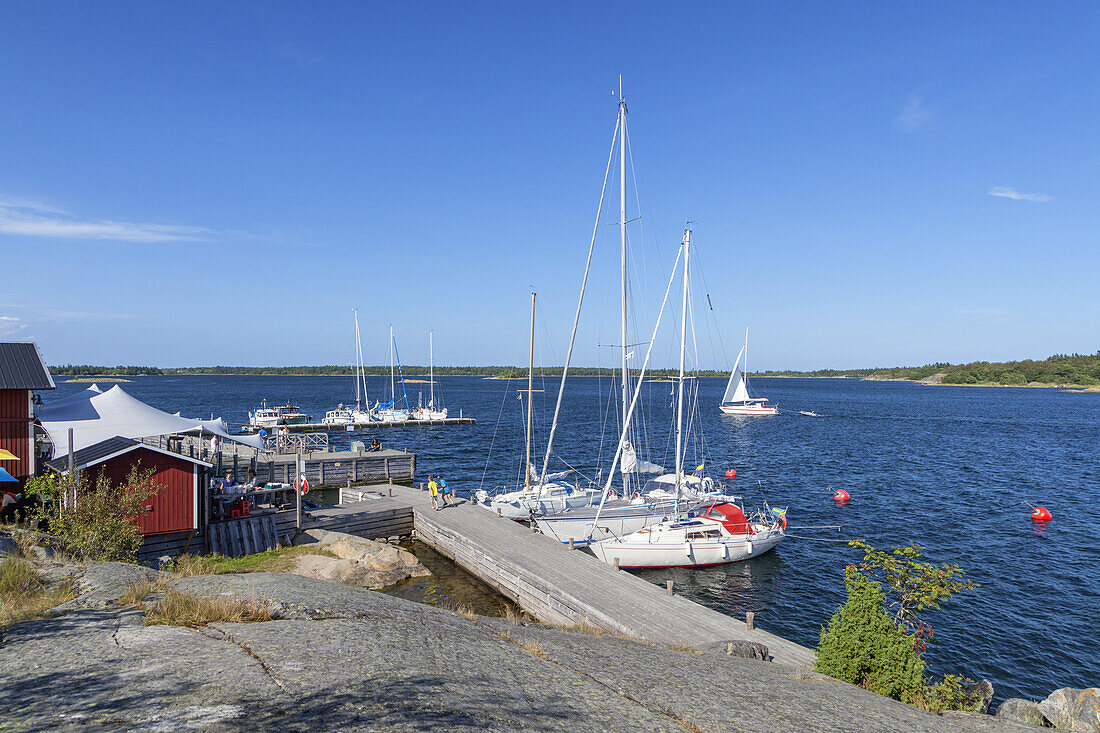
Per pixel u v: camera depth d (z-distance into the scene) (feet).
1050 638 68.80
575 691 26.08
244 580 39.47
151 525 73.26
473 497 114.21
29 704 19.80
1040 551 99.40
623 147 107.96
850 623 39.29
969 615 74.59
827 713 28.14
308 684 22.26
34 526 59.31
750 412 363.97
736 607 78.54
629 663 32.76
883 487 149.69
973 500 135.74
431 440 238.27
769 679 33.68
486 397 541.75
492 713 21.72
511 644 32.94
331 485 147.33
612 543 90.89
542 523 97.40
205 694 20.93
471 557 87.10
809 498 137.80
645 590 68.95
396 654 26.76
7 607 30.35
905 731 27.30
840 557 97.40
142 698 20.48
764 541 95.91
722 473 168.86
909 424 305.32
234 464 113.39
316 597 35.81
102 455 71.31
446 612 40.16
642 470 131.44
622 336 107.24
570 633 42.16
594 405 427.33
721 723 25.00
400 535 104.12
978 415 360.28
